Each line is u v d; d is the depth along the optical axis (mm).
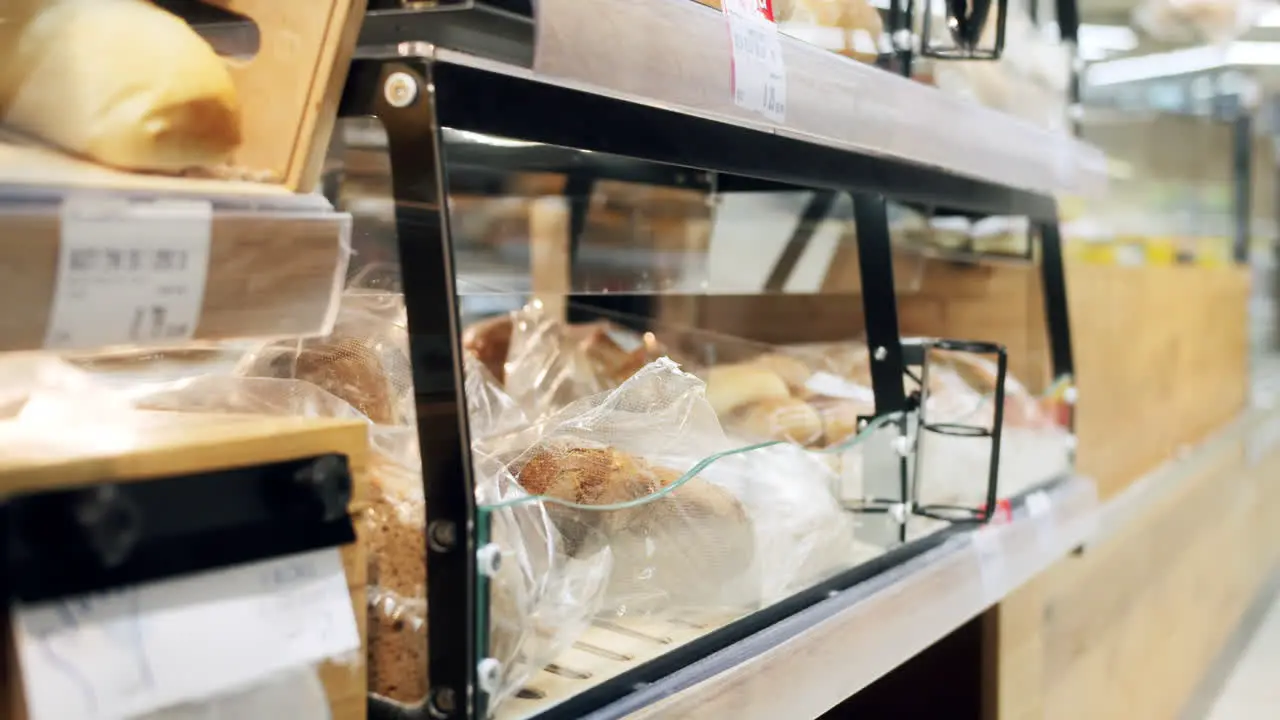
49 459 455
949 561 1190
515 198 1172
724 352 1274
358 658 579
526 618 687
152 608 479
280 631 526
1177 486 2639
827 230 1370
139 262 503
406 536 643
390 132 624
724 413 1085
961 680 1413
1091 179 1688
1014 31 1613
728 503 873
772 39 840
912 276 1618
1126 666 2219
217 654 498
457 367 610
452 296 612
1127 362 2309
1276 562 4449
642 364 1181
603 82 663
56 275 475
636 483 809
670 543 837
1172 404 2791
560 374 1147
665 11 714
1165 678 2609
